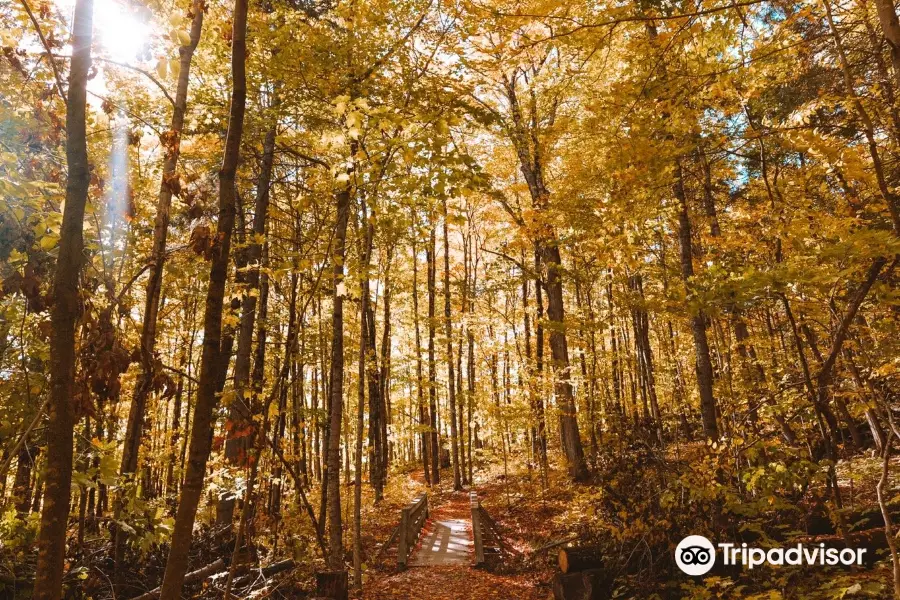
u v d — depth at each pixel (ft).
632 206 19.56
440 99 20.20
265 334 32.71
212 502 25.20
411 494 60.13
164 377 11.93
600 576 19.67
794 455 17.44
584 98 26.17
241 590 20.27
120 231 18.15
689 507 19.25
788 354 27.27
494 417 44.88
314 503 41.78
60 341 8.27
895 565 12.62
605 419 25.14
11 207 11.48
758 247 23.59
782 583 15.88
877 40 19.24
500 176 46.60
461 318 52.65
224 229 10.66
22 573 13.41
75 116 8.93
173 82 25.26
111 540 18.65
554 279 43.98
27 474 15.69
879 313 19.94
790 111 23.75
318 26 25.38
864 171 17.51
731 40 17.80
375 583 27.76
